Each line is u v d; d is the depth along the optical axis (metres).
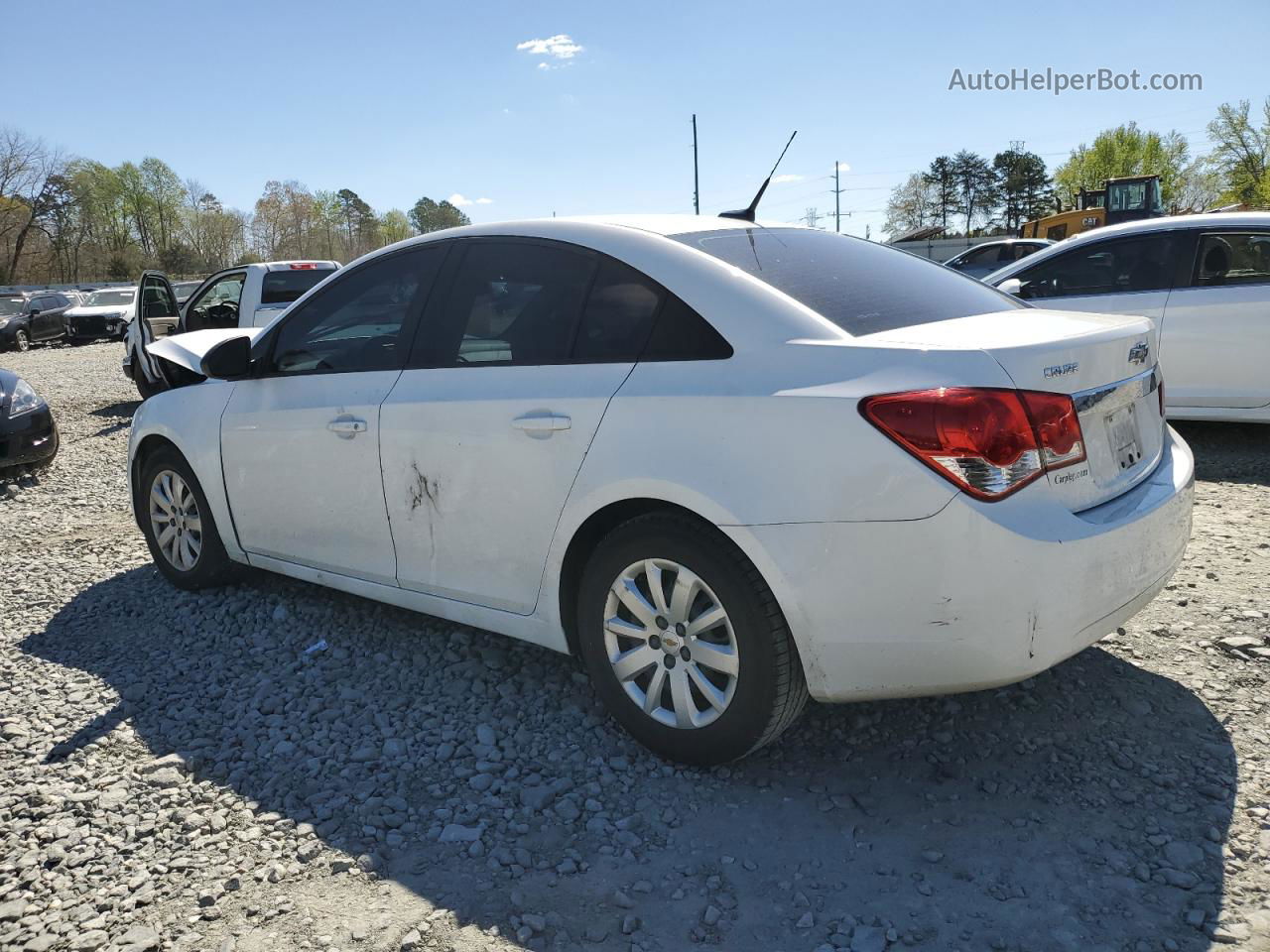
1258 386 6.16
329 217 103.00
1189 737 2.88
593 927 2.21
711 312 2.71
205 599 4.48
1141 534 2.55
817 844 2.48
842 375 2.46
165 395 4.54
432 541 3.34
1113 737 2.90
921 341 2.48
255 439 3.95
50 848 2.57
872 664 2.47
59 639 4.12
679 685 2.77
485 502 3.13
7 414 7.66
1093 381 2.56
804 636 2.50
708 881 2.34
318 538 3.80
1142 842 2.41
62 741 3.20
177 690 3.55
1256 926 2.10
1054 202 90.88
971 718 3.05
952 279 3.32
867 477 2.36
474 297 3.30
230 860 2.52
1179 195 69.81
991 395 2.31
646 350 2.80
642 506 2.80
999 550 2.29
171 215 90.44
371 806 2.72
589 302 2.98
